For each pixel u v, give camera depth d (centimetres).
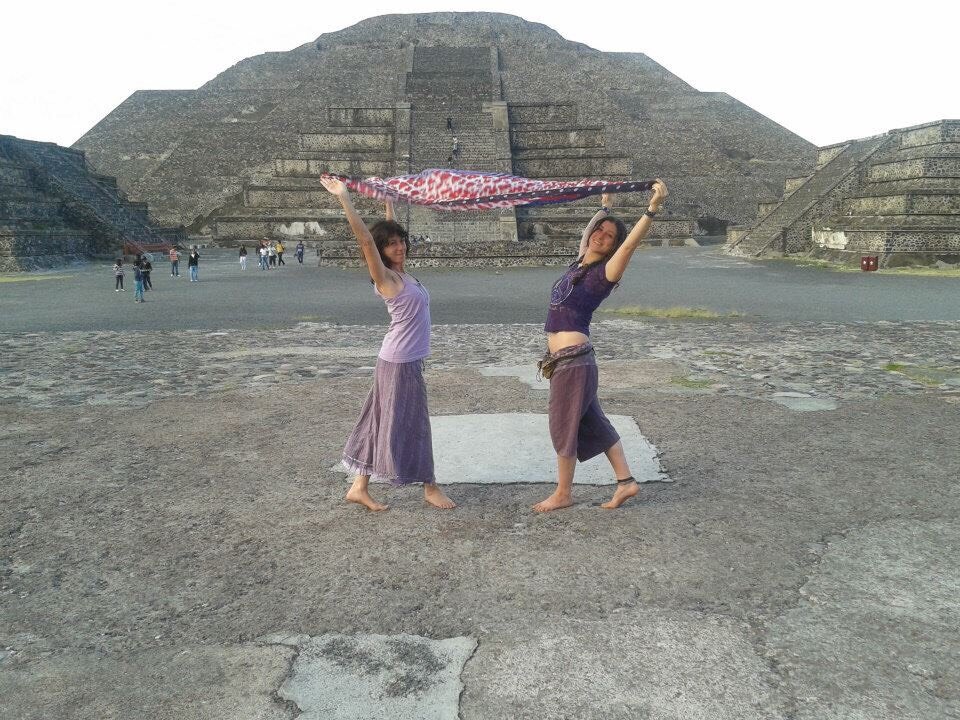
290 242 5662
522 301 2197
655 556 434
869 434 689
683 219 5841
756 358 1134
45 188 4634
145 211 5681
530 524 482
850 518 490
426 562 429
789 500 521
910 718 294
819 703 303
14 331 1537
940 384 923
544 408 800
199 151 7781
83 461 623
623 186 466
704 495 531
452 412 782
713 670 325
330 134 6284
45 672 328
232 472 595
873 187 4166
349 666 330
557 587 398
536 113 6881
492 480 566
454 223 5450
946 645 343
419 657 337
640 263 3981
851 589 396
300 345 1312
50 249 4053
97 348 1282
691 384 931
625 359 1130
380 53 8931
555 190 484
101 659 338
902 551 441
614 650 341
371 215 5666
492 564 426
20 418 771
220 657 338
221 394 890
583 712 298
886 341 1326
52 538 467
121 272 2645
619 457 503
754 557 433
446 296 2361
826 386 913
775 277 3041
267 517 500
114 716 299
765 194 7288
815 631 355
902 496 529
